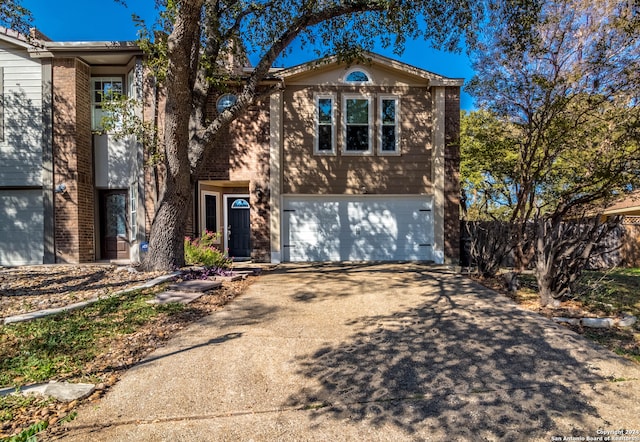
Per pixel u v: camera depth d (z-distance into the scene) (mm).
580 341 4398
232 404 3072
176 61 6824
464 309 5730
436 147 11555
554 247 5820
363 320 5215
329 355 4008
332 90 11688
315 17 8148
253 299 6406
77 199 10523
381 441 2619
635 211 14922
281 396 3201
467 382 3438
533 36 7801
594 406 3051
